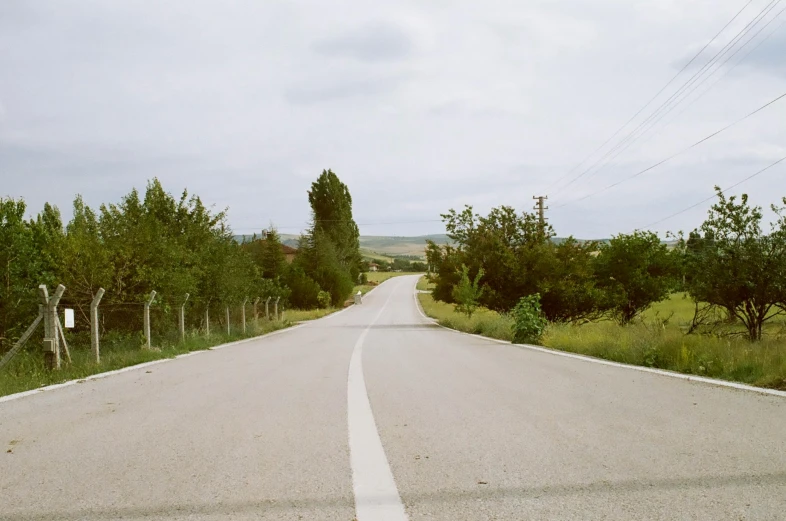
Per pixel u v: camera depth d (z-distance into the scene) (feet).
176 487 13.62
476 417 21.38
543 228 112.57
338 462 15.61
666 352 39.29
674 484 13.38
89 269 60.18
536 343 64.18
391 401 25.13
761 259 51.31
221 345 68.59
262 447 17.34
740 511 11.66
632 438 17.85
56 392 29.48
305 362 43.68
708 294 54.65
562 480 13.82
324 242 257.34
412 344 64.03
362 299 308.40
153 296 56.75
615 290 104.58
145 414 22.95
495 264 112.68
